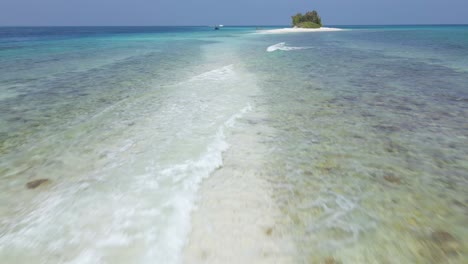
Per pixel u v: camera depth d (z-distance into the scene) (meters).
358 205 3.49
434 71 12.41
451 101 7.86
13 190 3.74
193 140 5.20
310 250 2.80
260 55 19.00
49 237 2.88
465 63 14.60
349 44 27.62
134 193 3.58
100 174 4.07
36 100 8.18
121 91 9.15
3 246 2.77
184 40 37.59
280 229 3.06
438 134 5.63
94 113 6.92
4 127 6.04
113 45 29.08
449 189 3.84
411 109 7.18
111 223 3.06
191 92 8.80
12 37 45.72
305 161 4.54
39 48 25.20
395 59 16.31
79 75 12.14
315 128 5.92
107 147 4.97
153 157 4.54
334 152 4.87
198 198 3.52
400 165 4.46
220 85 9.77
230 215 3.25
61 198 3.53
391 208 3.44
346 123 6.21
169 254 2.69
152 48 25.61
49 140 5.33
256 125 6.04
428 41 29.78
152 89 9.33
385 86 9.67
